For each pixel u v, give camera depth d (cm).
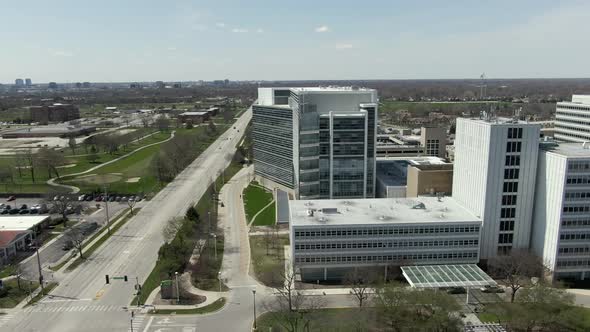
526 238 13212
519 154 12556
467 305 11250
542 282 11712
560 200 11900
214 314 10962
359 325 10275
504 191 12781
